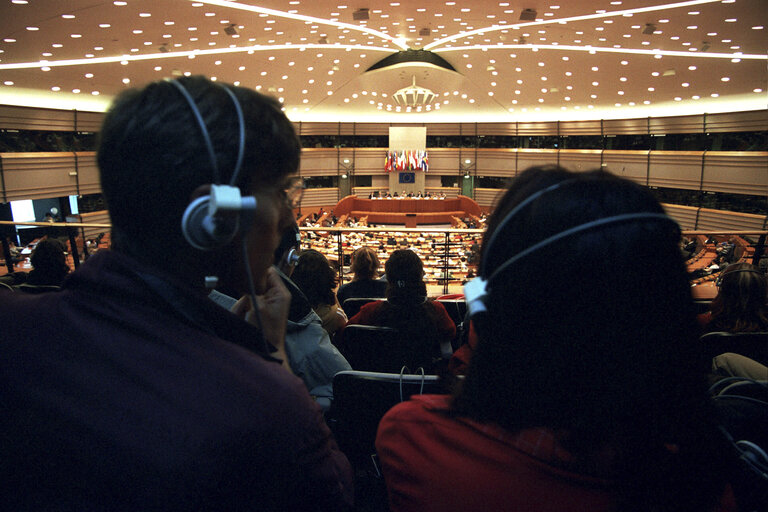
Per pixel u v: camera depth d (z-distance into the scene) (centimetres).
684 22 1176
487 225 58
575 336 46
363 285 375
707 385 49
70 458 45
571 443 46
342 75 2277
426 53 2325
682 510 47
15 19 1004
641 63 1661
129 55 1469
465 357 92
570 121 2822
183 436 44
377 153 3194
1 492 46
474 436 52
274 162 54
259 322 58
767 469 53
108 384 46
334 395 164
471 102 2781
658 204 50
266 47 1587
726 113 2133
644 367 45
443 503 51
